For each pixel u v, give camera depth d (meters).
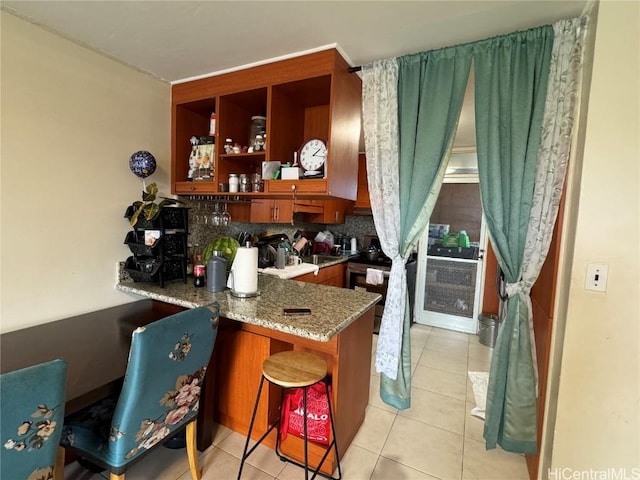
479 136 1.56
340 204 3.88
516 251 1.55
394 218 1.82
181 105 2.27
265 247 3.03
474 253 3.76
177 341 1.19
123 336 1.54
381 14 1.42
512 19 1.42
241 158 2.15
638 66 1.16
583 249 1.26
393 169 1.78
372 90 1.80
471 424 2.04
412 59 1.71
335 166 1.79
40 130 1.59
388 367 1.92
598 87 1.21
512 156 1.50
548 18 1.41
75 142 1.74
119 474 1.17
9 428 0.79
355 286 3.81
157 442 1.29
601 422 1.29
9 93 1.47
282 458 1.68
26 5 1.40
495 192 1.53
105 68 1.84
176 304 1.77
